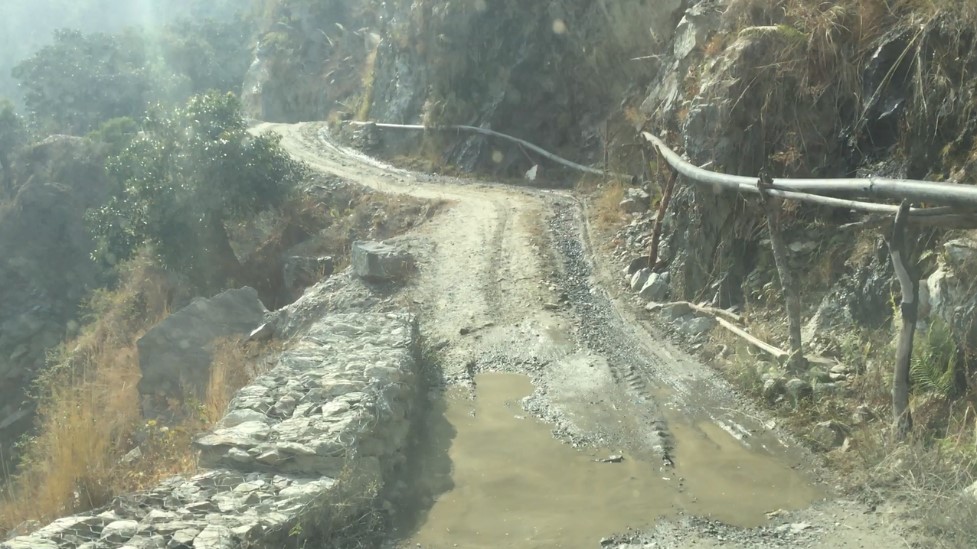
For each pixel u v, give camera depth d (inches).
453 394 322.0
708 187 387.5
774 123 361.7
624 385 317.4
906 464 216.8
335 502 203.2
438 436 277.4
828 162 341.7
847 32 342.3
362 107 1462.8
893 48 321.7
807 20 356.5
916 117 301.6
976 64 280.1
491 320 420.8
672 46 624.1
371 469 224.7
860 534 197.5
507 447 265.9
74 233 1512.1
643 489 231.6
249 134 908.0
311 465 214.8
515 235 591.5
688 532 205.9
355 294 486.6
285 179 912.9
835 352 290.8
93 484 241.4
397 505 224.8
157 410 487.2
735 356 322.3
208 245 861.8
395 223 776.3
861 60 334.0
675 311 387.9
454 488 236.5
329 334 335.6
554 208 689.0
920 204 273.9
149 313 896.3
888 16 333.7
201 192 847.1
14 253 1481.3
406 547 202.5
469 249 560.1
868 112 325.1
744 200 363.3
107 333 883.4
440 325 422.6
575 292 458.0
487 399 315.6
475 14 1072.2
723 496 225.0
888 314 276.5
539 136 991.6
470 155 1042.1
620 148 753.6
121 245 876.0
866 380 264.1
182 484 206.5
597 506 222.5
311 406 248.7
